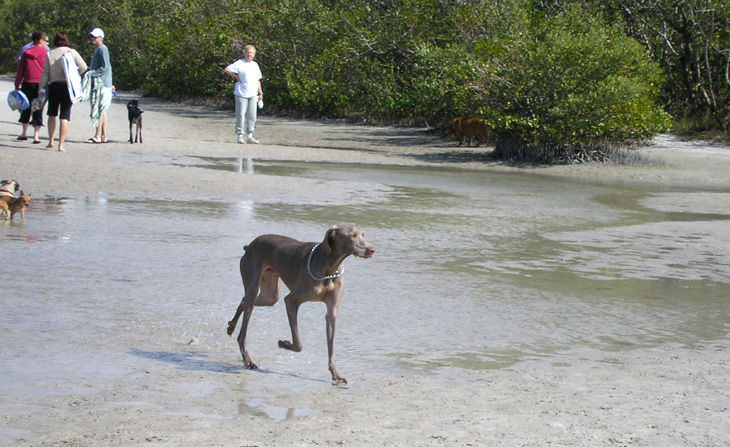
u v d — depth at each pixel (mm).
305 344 6195
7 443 4055
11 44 63594
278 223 11039
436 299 7672
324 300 5504
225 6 38312
